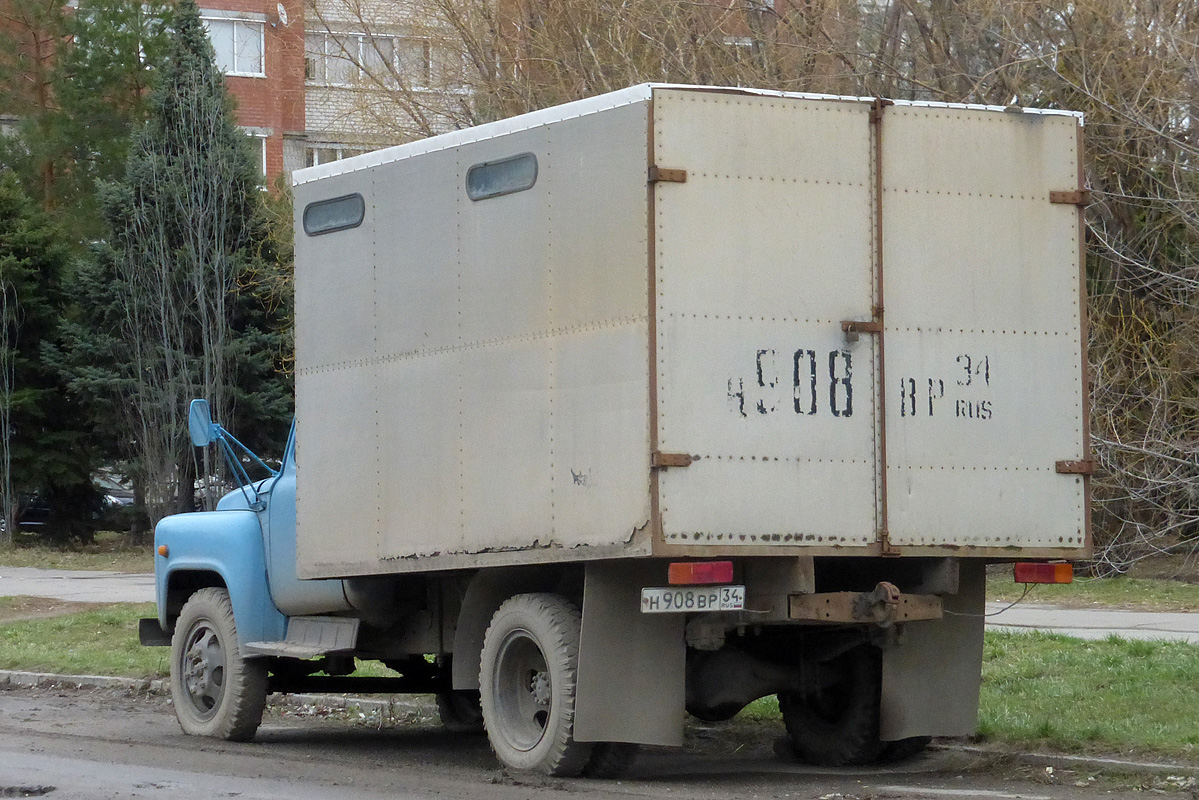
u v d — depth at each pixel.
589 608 9.16
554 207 9.27
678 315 8.61
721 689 10.12
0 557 34.84
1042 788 9.24
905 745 10.48
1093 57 23.41
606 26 25.73
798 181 8.91
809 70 25.44
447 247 10.05
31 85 46.62
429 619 11.25
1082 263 9.52
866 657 10.36
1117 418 22.95
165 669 15.94
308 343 11.22
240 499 12.38
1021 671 12.91
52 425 40.19
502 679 9.84
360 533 10.68
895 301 9.07
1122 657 13.28
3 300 39.09
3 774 9.70
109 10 45.16
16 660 17.12
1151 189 23.36
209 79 39.00
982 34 24.61
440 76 27.11
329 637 11.33
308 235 11.26
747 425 8.66
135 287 37.62
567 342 9.10
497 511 9.52
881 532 8.88
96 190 41.47
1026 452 9.30
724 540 8.55
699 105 8.77
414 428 10.23
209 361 37.25
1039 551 9.28
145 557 35.12
